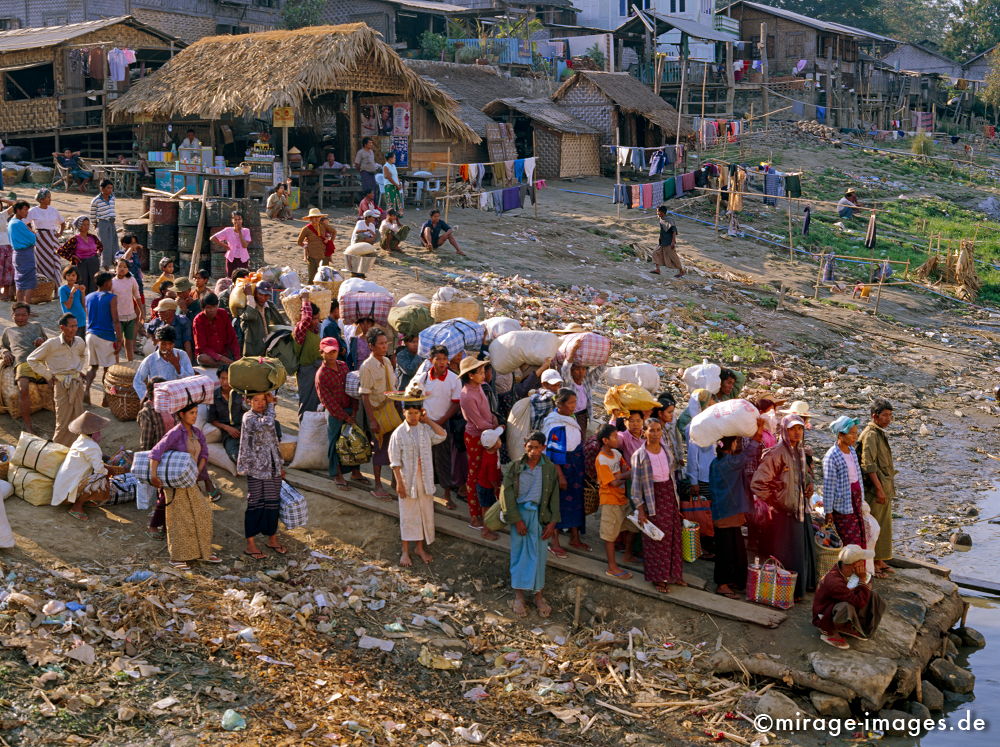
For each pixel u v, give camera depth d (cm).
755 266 2891
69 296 1407
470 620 1000
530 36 4931
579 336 1146
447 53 4600
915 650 965
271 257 2227
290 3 4703
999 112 7269
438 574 1070
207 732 755
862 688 891
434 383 1097
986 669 1029
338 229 2520
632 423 1027
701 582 1035
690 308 2331
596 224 3023
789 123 5222
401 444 1041
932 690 956
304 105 3081
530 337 1152
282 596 991
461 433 1131
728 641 962
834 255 2911
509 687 895
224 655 866
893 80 6744
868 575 952
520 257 2519
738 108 5491
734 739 849
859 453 1092
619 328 2094
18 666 791
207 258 1922
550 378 1088
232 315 1345
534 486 986
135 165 2959
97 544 1031
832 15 9212
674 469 1053
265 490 1038
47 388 1292
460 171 3059
